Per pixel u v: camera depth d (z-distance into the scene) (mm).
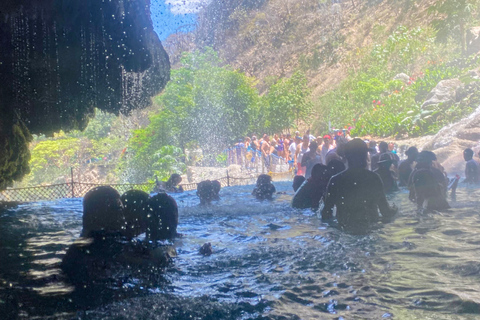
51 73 7188
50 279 2775
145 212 3580
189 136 25656
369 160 7309
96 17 6750
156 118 24516
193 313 2166
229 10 52688
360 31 41531
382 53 30500
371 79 27719
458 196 5895
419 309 2064
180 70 27469
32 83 7203
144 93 8539
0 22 6316
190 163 24500
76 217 6055
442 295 2215
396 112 22500
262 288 2518
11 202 8117
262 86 47062
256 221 4941
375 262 2920
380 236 3734
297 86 32469
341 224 4418
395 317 1991
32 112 7828
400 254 3086
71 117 8344
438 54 26016
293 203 5879
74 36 6852
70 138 27203
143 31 7465
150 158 22562
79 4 6516
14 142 8078
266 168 19359
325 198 4750
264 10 53188
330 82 38094
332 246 3453
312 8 49656
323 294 2359
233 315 2131
